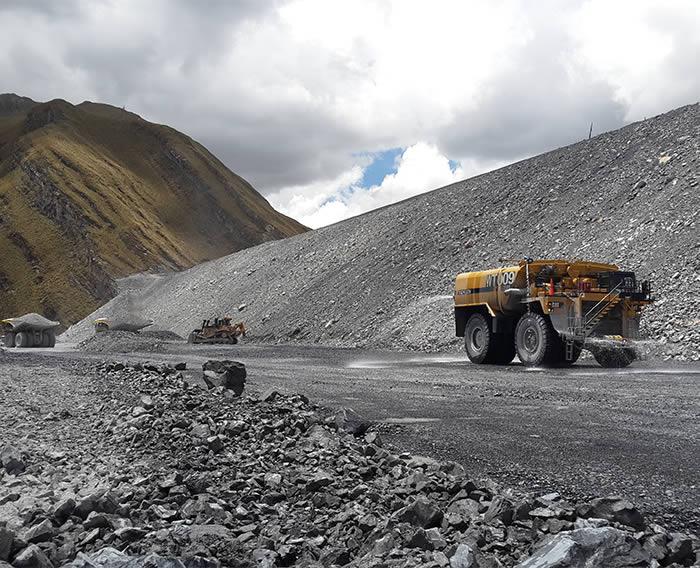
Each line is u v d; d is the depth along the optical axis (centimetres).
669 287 2002
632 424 736
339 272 4450
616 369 1517
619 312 1678
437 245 3769
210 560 309
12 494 440
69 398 898
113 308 7488
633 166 3105
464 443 646
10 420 723
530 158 4219
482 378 1364
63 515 388
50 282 15238
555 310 1675
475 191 4212
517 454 592
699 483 484
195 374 1385
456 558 315
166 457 539
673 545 340
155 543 348
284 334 3931
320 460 538
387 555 331
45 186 17375
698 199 2388
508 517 385
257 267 5950
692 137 2948
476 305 1944
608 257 2434
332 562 342
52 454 554
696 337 1677
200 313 5722
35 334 4781
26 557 307
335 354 2508
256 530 381
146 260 16850
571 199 3228
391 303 3428
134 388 986
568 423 750
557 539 312
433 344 2608
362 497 434
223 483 472
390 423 766
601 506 398
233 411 759
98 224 16900
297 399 888
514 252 3052
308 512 418
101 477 489
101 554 300
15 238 16188
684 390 1048
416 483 456
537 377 1355
